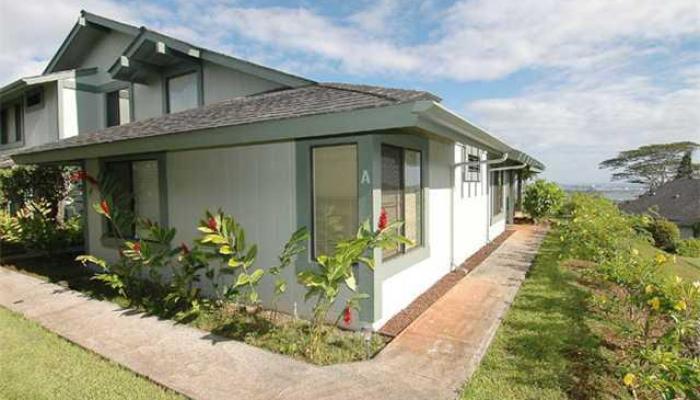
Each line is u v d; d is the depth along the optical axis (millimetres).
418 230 6215
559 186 17594
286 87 7969
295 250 4742
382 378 3447
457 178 8109
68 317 5227
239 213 5707
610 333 4320
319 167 5008
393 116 3668
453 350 3979
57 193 11820
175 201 6543
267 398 3184
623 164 62375
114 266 6355
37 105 13383
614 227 6586
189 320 5070
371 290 4617
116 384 3449
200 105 9172
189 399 3199
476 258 8898
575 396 3115
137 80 10109
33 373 3662
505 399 3082
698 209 33469
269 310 5379
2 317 5242
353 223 4773
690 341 3605
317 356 3926
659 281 3711
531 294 5910
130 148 6035
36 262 9070
